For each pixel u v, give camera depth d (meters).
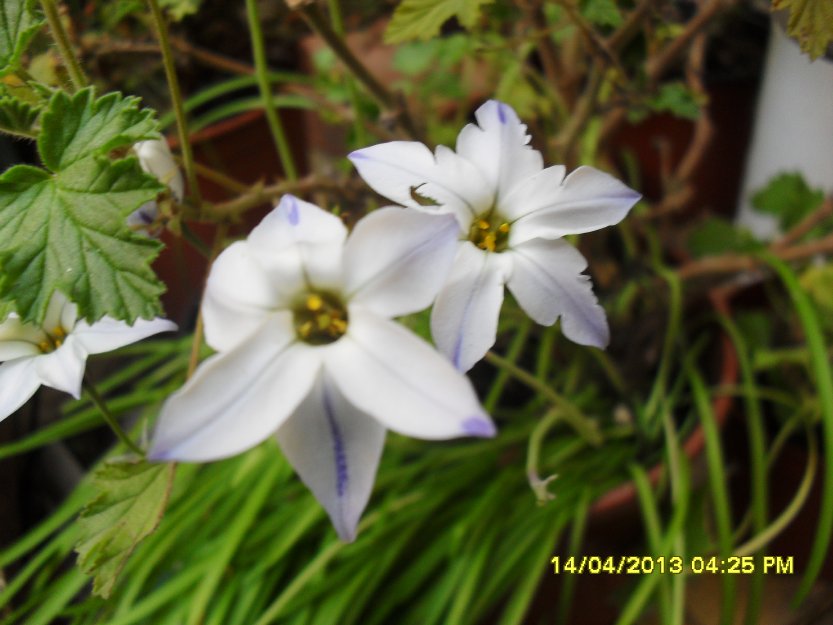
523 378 0.16
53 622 0.18
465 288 0.11
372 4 0.25
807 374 0.22
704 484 0.19
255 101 0.21
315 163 0.25
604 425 0.20
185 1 0.16
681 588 0.15
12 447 0.17
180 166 0.13
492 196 0.11
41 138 0.10
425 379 0.09
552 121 0.21
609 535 0.19
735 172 0.29
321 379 0.09
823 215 0.20
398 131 0.17
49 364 0.10
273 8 0.23
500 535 0.17
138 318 0.10
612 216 0.11
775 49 0.23
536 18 0.17
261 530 0.16
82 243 0.10
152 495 0.11
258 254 0.09
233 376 0.09
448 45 0.19
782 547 0.22
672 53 0.17
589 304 0.11
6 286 0.10
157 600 0.15
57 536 0.17
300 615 0.15
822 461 0.21
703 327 0.22
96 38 0.17
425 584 0.17
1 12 0.11
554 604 0.20
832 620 0.21
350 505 0.09
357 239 0.09
